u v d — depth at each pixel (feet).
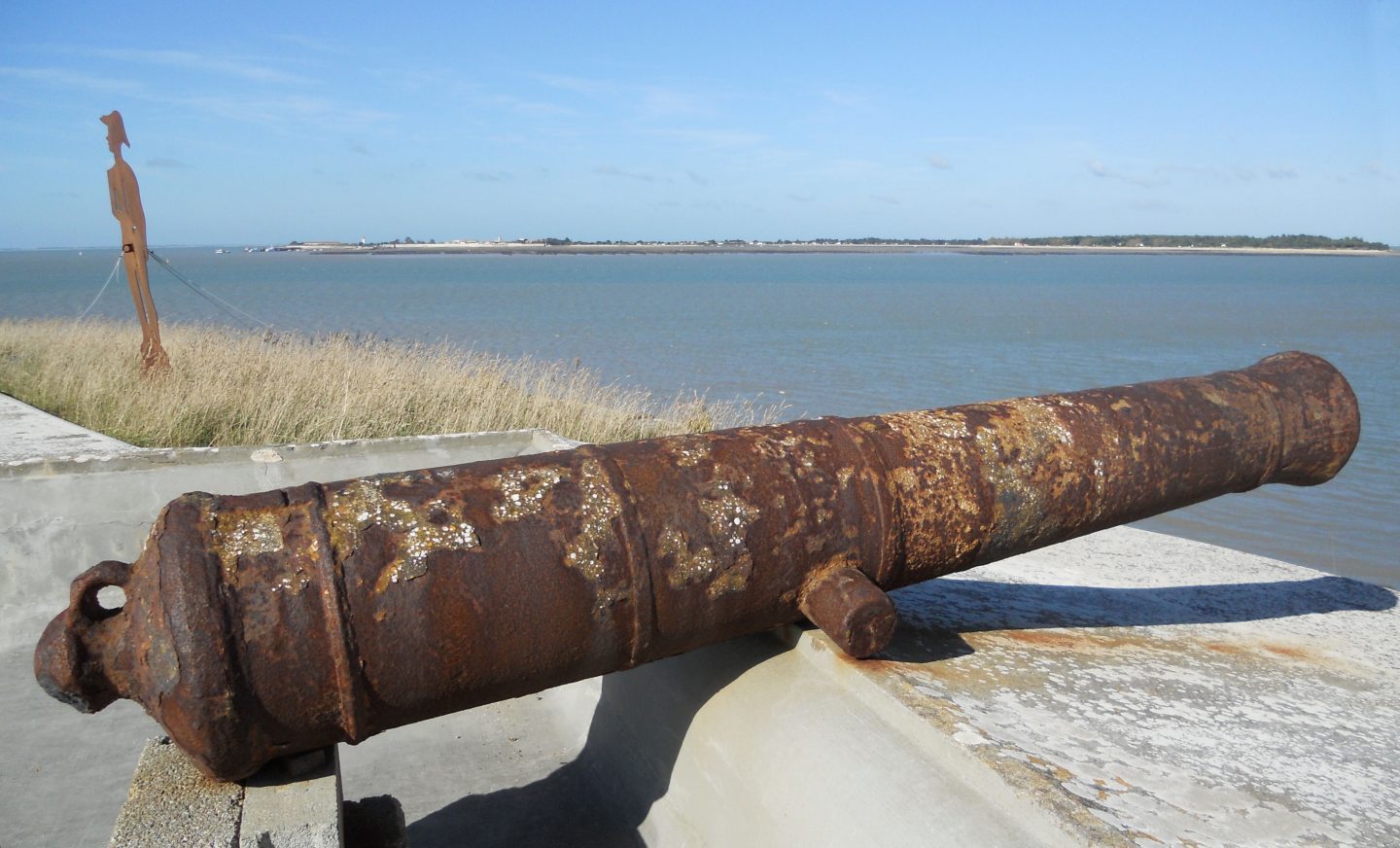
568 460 8.51
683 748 10.00
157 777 7.73
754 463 9.03
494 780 11.77
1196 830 7.00
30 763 11.89
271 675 6.96
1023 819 7.13
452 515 7.72
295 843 7.19
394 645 7.30
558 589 7.84
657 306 148.46
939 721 8.20
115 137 30.07
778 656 9.87
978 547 10.07
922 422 10.18
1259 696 9.93
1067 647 10.84
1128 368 69.82
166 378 29.55
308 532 7.24
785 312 135.23
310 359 33.27
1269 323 118.32
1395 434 46.70
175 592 6.74
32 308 118.52
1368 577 26.78
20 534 14.82
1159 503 11.12
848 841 7.79
